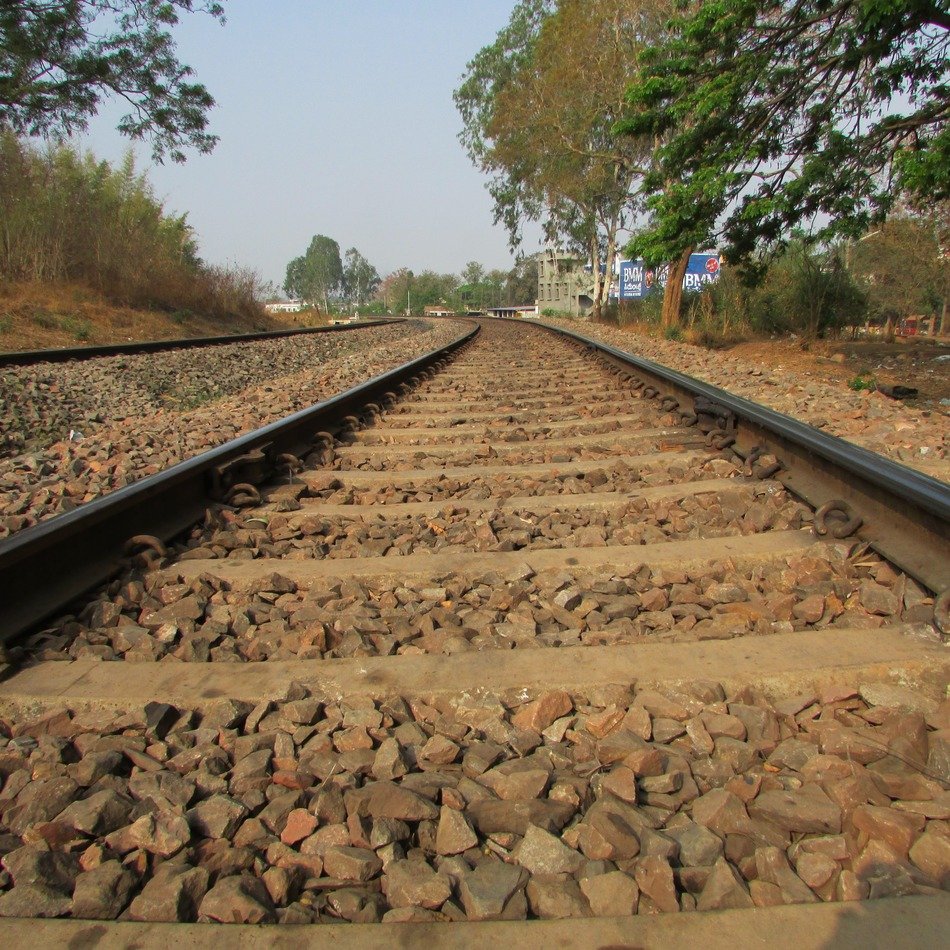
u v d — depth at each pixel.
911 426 5.79
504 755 2.01
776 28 10.80
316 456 5.38
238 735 2.12
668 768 1.92
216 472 4.20
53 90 20.86
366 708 2.19
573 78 28.16
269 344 16.78
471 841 1.68
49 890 1.56
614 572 3.16
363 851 1.66
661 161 12.34
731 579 3.02
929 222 23.47
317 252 172.88
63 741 2.06
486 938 1.42
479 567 3.20
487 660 2.39
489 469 4.82
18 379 8.80
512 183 40.72
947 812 1.73
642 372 8.31
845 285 17.52
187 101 22.48
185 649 2.54
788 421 4.44
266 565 3.30
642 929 1.43
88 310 19.45
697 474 4.54
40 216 19.66
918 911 1.45
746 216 11.18
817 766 1.88
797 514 3.62
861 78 10.84
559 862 1.61
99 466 5.48
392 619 2.82
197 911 1.54
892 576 2.92
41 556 2.88
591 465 4.84
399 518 3.98
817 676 2.23
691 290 24.20
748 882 1.58
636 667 2.30
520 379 9.71
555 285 81.56
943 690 2.20
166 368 11.34
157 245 24.14
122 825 1.77
